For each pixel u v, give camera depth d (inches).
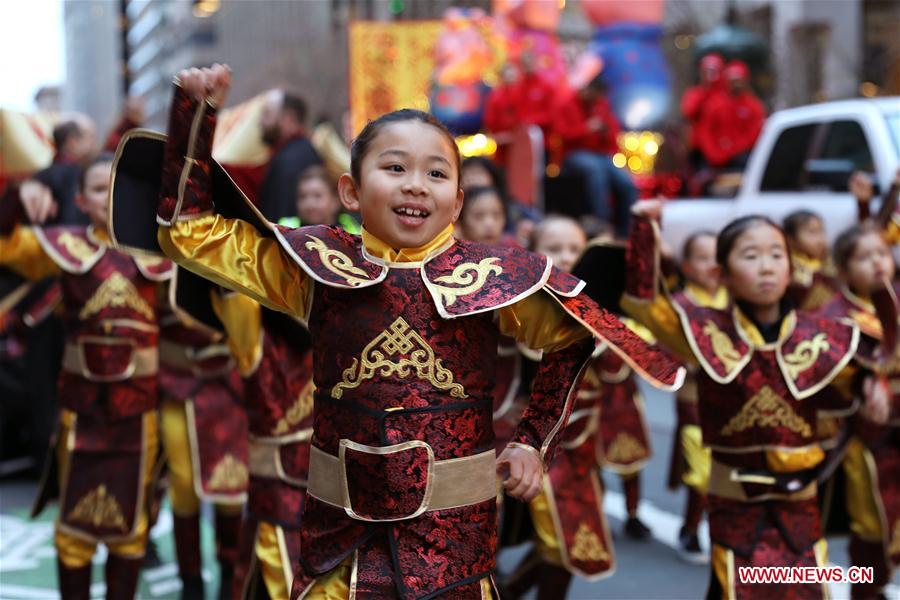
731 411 161.0
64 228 196.9
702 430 165.6
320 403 115.0
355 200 117.9
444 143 114.0
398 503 110.3
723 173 513.0
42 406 313.7
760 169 413.1
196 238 110.9
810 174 362.6
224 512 215.0
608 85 572.4
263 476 169.2
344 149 357.1
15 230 191.0
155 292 199.5
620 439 259.0
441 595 110.2
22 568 236.8
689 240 257.8
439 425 111.3
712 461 165.3
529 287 113.0
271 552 166.7
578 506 193.0
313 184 247.6
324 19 1747.0
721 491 162.9
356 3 1672.0
